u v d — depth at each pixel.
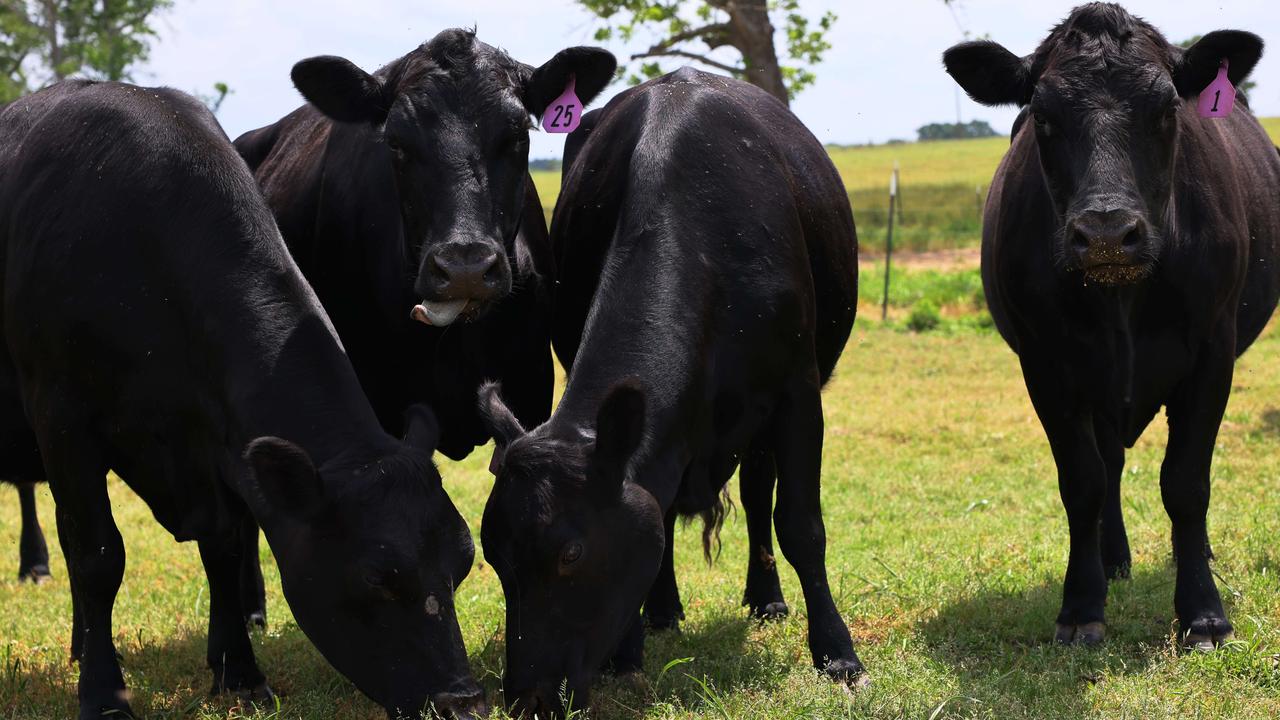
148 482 5.27
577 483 4.34
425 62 5.57
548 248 6.59
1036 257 5.77
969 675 5.19
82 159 5.23
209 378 4.89
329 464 4.31
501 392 6.39
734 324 5.15
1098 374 5.71
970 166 65.88
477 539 8.48
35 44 38.09
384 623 4.15
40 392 5.18
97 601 5.18
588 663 4.44
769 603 6.51
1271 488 8.52
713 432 5.19
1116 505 6.84
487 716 4.16
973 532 7.84
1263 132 7.29
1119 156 5.02
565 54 5.67
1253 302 6.40
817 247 5.95
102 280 5.01
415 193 5.43
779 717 4.73
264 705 5.41
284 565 4.36
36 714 5.25
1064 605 5.84
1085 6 5.43
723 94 5.84
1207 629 5.48
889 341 17.39
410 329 6.12
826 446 10.99
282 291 4.93
